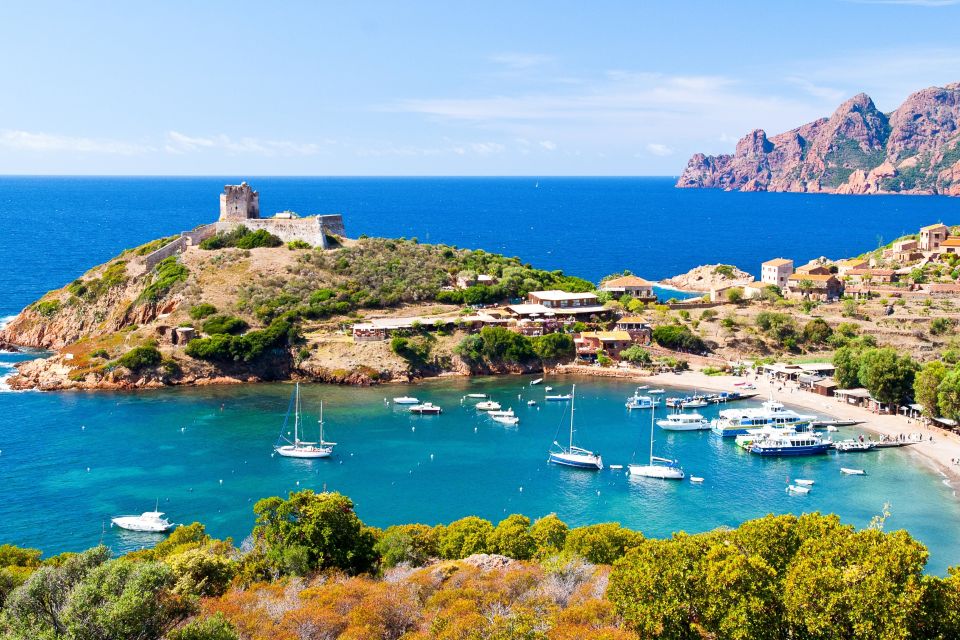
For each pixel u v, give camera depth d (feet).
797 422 536.42
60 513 391.86
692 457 479.00
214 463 460.55
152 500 408.05
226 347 634.84
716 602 205.87
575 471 453.58
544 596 242.58
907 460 472.03
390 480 438.40
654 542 246.27
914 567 201.57
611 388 626.64
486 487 429.38
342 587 249.14
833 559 213.05
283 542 289.33
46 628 193.77
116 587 205.87
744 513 395.96
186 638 201.16
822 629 196.24
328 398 594.24
